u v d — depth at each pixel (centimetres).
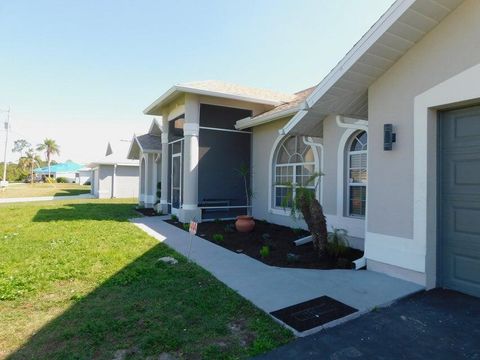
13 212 1467
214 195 1227
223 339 321
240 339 321
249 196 1287
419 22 438
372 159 538
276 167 1148
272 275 532
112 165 2700
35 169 6581
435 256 462
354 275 519
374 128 532
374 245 536
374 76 524
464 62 413
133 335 328
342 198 789
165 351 298
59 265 580
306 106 592
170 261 610
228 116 1264
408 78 481
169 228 1050
